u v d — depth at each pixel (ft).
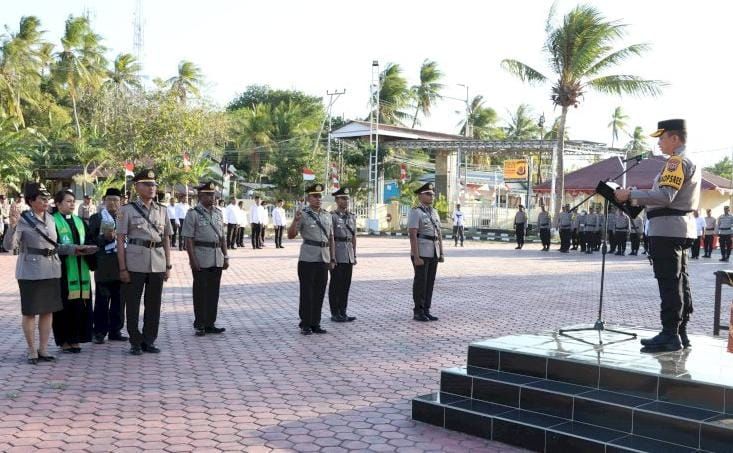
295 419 19.43
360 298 44.32
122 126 125.18
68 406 20.17
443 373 20.43
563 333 23.56
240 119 175.83
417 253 35.47
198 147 135.95
